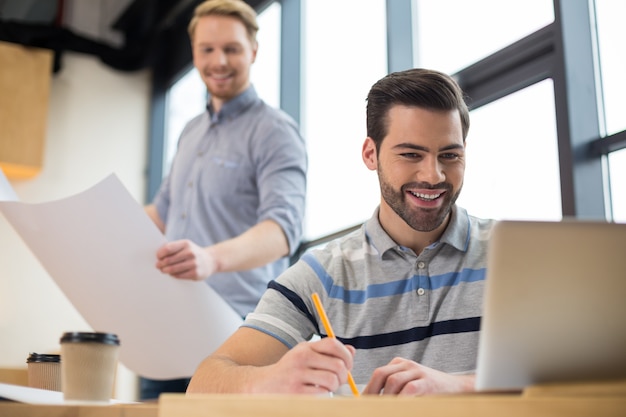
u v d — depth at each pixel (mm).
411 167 1428
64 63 4996
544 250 739
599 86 2441
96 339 1010
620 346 771
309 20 3869
